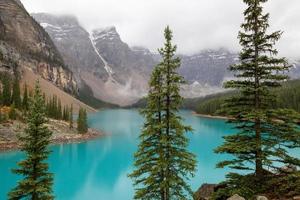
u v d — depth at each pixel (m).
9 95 103.56
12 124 82.44
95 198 42.84
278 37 16.14
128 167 62.38
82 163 65.12
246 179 17.38
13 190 23.36
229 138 17.92
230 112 17.64
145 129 20.31
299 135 16.11
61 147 81.62
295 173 16.14
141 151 20.27
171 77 19.39
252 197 16.34
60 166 62.28
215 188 21.64
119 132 119.88
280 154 16.42
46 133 24.27
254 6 16.52
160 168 18.91
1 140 72.94
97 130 119.88
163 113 20.56
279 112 16.30
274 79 16.38
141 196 19.72
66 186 48.81
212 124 150.38
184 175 20.16
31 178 23.05
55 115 115.38
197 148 80.25
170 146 19.59
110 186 48.69
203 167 57.38
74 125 114.56
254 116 16.23
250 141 16.89
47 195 23.83
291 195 16.14
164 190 19.70
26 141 23.92
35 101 24.33
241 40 17.09
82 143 89.56
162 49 19.73
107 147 84.75
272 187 17.08
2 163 59.12
